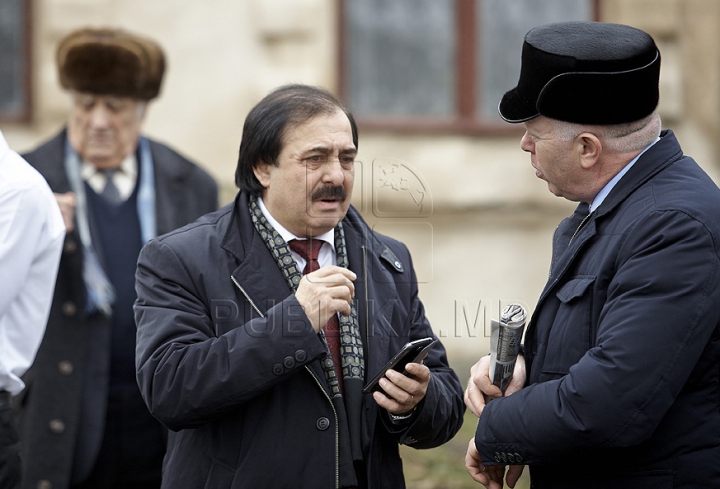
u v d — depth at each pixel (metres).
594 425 3.83
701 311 3.81
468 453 4.63
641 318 3.82
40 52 10.74
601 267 4.08
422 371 4.27
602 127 4.16
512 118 4.36
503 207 11.25
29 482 5.71
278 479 4.16
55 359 5.84
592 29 4.23
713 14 11.23
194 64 10.87
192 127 10.89
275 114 4.32
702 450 3.96
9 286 4.79
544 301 4.35
